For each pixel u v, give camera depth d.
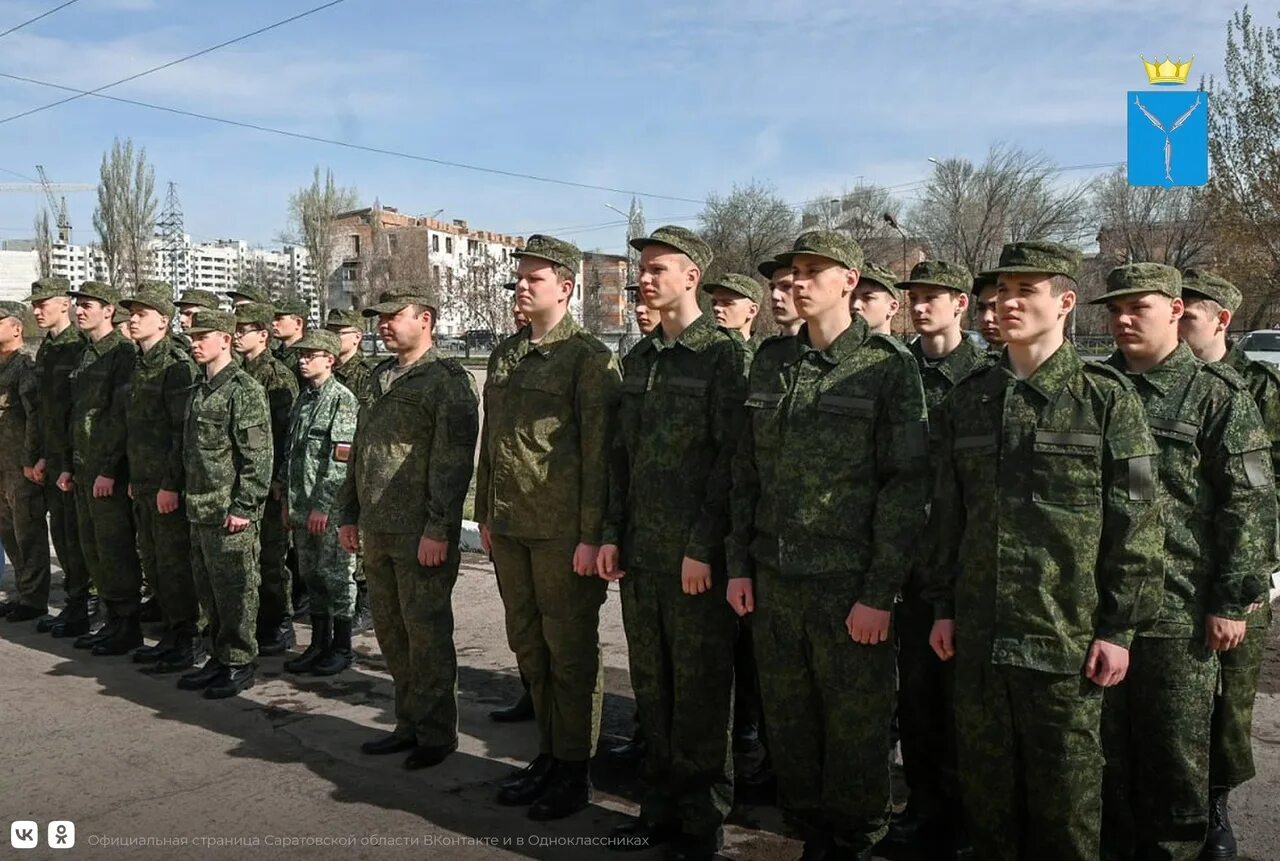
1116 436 2.74
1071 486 2.74
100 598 6.34
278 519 5.82
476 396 4.27
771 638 3.16
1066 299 2.85
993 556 2.83
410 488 4.15
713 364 3.45
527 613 3.87
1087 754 2.76
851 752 3.08
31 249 63.78
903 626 3.63
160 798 3.87
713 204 44.31
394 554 4.16
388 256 68.25
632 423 3.57
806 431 3.10
